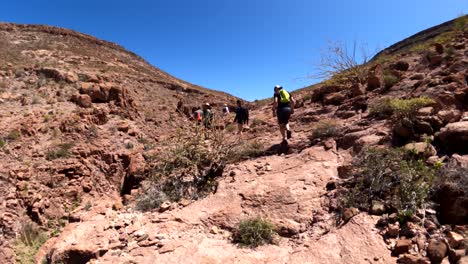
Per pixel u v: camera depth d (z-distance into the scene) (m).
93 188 10.95
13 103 16.81
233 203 6.16
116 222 6.24
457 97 6.55
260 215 5.61
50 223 9.00
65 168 10.72
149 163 10.44
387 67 11.52
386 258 3.93
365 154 5.87
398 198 4.74
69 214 8.80
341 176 5.98
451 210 4.19
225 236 5.34
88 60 40.97
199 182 7.71
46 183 10.09
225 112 19.25
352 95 10.17
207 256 4.64
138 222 6.05
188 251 4.82
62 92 20.19
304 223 5.21
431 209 4.40
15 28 53.00
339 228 4.75
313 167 6.64
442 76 8.18
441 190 4.43
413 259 3.70
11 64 28.33
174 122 20.81
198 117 15.45
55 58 38.41
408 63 11.10
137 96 27.14
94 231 6.03
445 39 12.01
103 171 11.84
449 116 6.02
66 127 13.26
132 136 14.76
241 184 6.82
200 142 8.49
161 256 4.75
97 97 17.77
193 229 5.62
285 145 8.23
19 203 8.91
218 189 6.92
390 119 7.15
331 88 11.36
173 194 7.30
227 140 9.26
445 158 5.13
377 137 6.60
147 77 39.28
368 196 5.08
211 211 6.12
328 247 4.40
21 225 8.45
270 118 12.51
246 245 4.93
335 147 7.32
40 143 12.06
